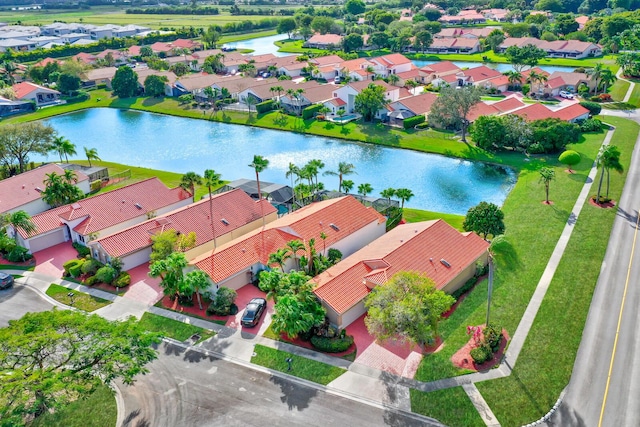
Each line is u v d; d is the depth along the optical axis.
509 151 113.12
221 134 138.88
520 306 58.19
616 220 77.81
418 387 46.91
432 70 181.75
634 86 159.88
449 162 111.69
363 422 43.31
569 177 95.69
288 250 61.44
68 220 75.88
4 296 63.59
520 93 165.75
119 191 83.12
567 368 48.53
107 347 43.56
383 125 135.25
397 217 81.62
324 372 49.09
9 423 37.31
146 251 71.19
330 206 74.06
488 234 71.44
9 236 77.62
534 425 42.69
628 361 49.12
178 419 44.25
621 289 60.53
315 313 53.16
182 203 87.00
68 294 63.56
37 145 103.19
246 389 47.38
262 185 92.88
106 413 45.25
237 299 61.47
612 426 42.19
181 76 197.62
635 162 100.44
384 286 50.50
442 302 48.25
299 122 141.88
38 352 42.69
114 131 145.00
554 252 69.56
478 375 47.97
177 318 58.22
